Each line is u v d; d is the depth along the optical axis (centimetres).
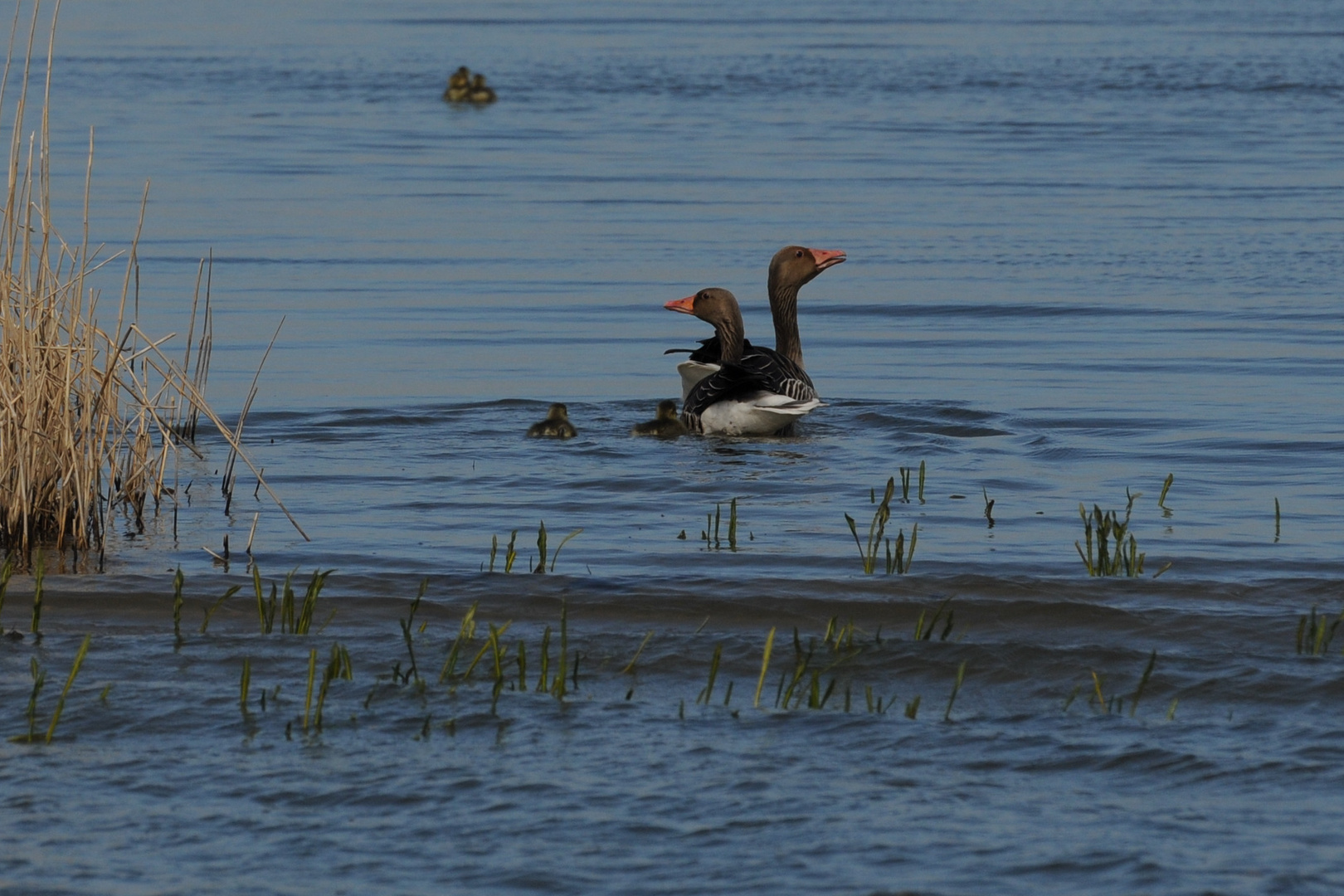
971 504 1405
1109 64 6475
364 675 979
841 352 2188
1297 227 3048
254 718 903
